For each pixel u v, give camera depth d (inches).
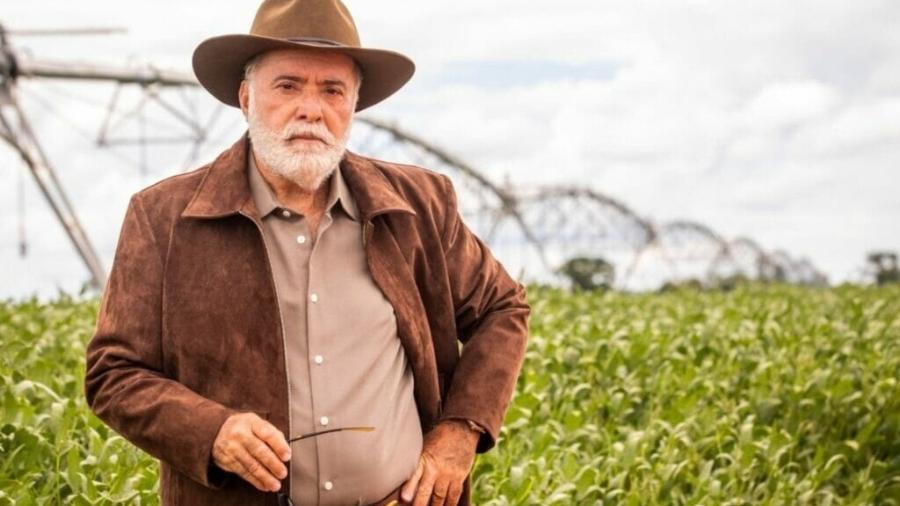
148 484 253.1
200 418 167.0
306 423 176.2
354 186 185.8
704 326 449.1
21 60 1347.2
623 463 312.8
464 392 188.9
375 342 180.9
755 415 378.3
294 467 175.9
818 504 340.8
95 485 245.6
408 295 185.2
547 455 305.9
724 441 343.3
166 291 175.5
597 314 518.3
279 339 176.4
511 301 199.6
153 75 1546.5
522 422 309.1
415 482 182.2
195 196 178.4
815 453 369.1
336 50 176.6
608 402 362.0
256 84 177.9
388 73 186.2
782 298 640.4
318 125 175.3
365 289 182.1
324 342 178.1
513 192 2370.8
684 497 315.3
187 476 177.2
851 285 682.2
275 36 176.4
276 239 179.3
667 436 344.5
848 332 456.1
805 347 434.9
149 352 175.5
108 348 174.6
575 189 2460.6
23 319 413.4
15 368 310.2
